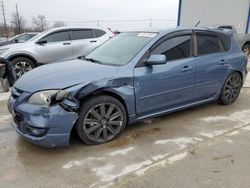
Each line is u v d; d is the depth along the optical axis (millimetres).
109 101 3477
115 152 3346
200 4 19500
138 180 2785
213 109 4996
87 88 3252
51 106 3070
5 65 6184
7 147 3469
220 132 3967
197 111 4871
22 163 3102
